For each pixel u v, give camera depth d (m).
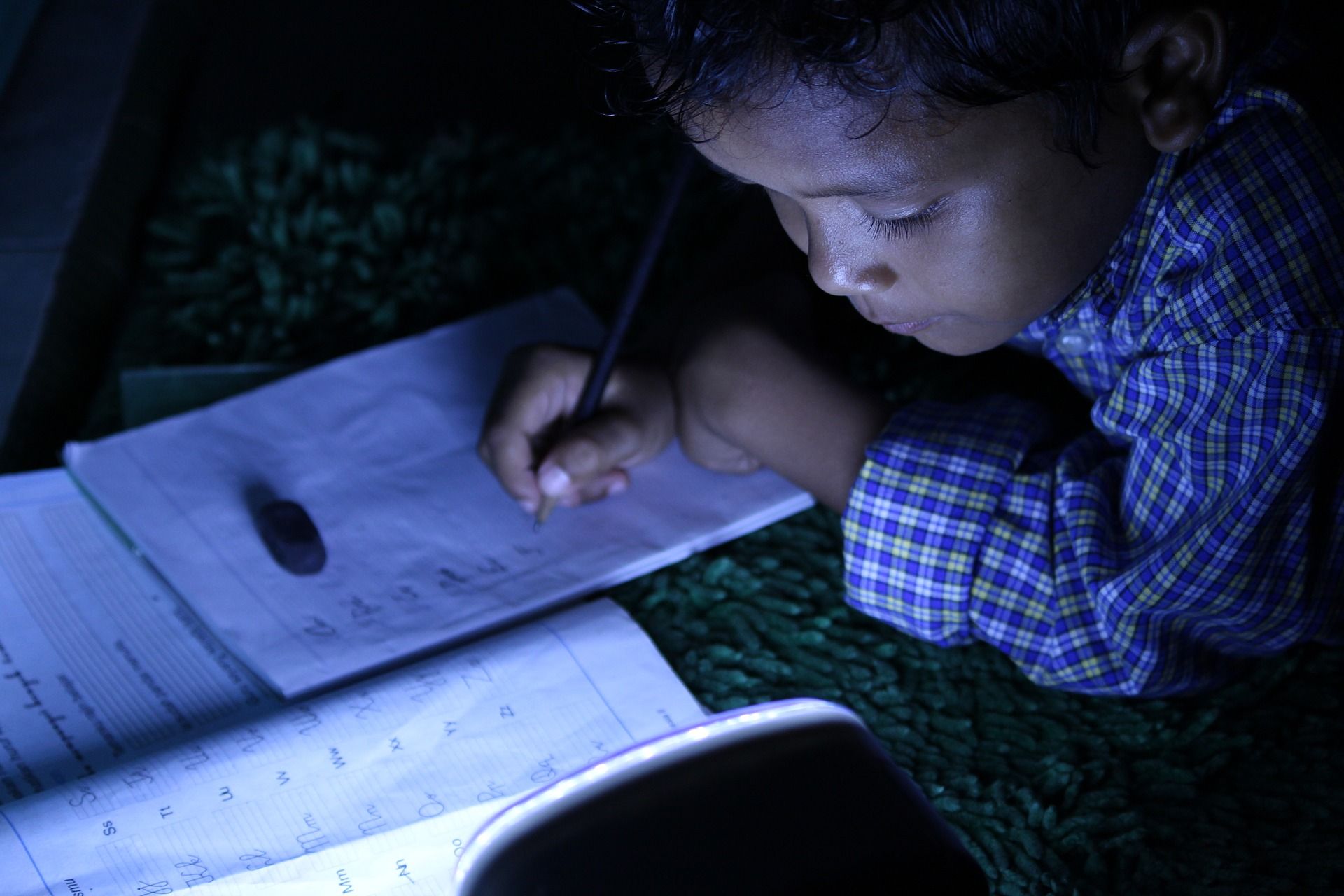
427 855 0.71
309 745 0.78
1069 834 0.77
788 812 0.50
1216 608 0.82
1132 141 0.73
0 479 1.02
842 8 0.59
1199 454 0.81
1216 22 0.68
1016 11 0.61
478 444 1.05
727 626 0.93
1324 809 0.77
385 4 1.83
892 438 0.91
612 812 0.50
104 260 1.38
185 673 0.88
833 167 0.65
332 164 1.42
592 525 0.99
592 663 0.85
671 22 0.62
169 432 1.06
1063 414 1.09
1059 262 0.74
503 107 1.61
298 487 1.02
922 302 0.75
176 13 1.76
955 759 0.82
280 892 0.69
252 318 1.24
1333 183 0.77
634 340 1.19
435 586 0.94
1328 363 0.76
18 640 0.89
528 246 1.32
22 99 1.58
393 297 1.25
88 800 0.74
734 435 0.98
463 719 0.80
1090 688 0.87
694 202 1.35
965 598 0.89
